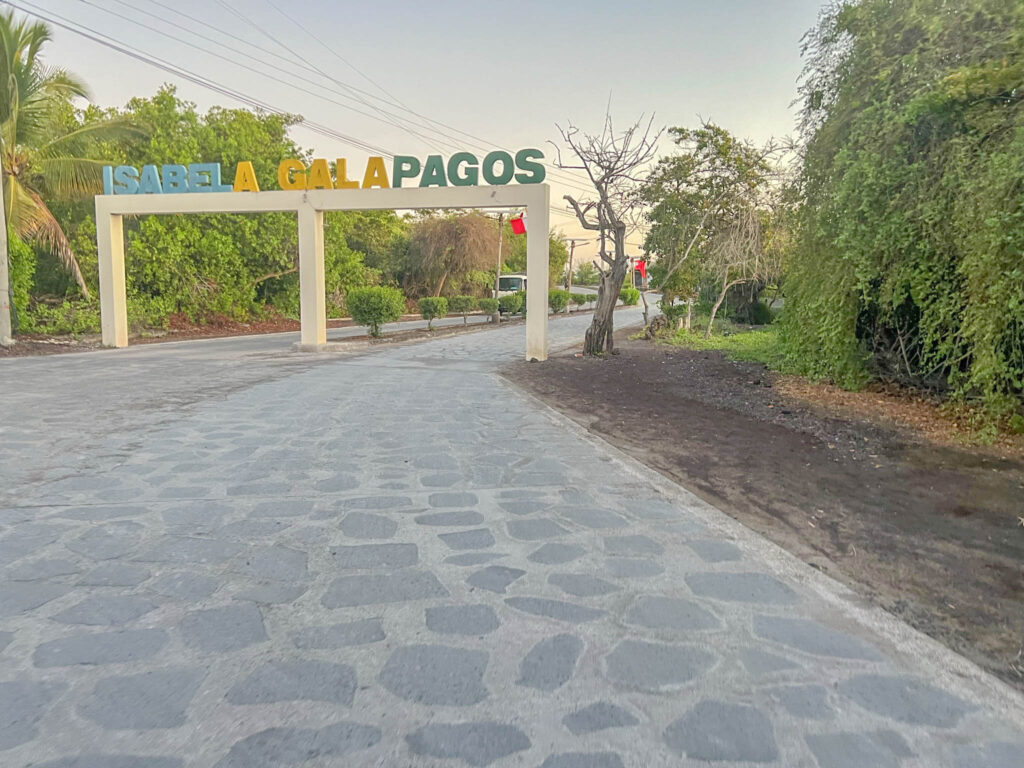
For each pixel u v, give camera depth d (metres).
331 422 7.48
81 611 3.00
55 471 5.30
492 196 14.59
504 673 2.59
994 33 6.93
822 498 5.05
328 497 4.75
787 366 11.87
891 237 7.58
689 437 7.10
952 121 7.11
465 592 3.29
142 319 21.72
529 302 14.54
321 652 2.71
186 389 9.86
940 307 7.23
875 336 9.73
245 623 2.93
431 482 5.19
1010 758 2.16
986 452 6.48
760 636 2.93
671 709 2.39
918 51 7.74
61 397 8.97
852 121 8.63
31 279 20.59
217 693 2.41
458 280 44.25
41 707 2.30
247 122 28.17
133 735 2.17
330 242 30.39
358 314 19.84
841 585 3.51
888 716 2.38
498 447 6.43
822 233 8.78
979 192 6.30
